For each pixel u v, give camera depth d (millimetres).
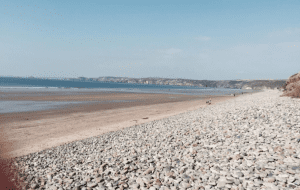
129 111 29062
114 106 34906
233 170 5766
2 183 7270
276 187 4434
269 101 19078
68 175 7734
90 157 9594
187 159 7312
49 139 14883
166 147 9133
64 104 35906
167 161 7480
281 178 4766
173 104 38875
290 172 4922
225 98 56250
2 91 63156
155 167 7148
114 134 14727
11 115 24297
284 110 12195
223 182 5133
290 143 6801
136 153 9125
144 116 24703
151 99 50750
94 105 35562
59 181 7074
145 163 7723
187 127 12812
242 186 4812
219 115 15047
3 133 16547
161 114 26062
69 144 13031
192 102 43125
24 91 67312
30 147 12852
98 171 7656
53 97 48406
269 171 5258
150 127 15727
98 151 10508
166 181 5945
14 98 43594
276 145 6855
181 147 8742
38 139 14883
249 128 9633
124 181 6426
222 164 6289
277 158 5832
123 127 18469
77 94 60875
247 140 7922
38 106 32500
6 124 19703
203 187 5184
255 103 19438
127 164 7828
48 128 18406
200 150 7969
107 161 8617
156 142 10406
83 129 18062
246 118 11891
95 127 18828
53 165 9109
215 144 8312
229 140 8430
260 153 6453
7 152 11844
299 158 5621
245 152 6754
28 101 39062
